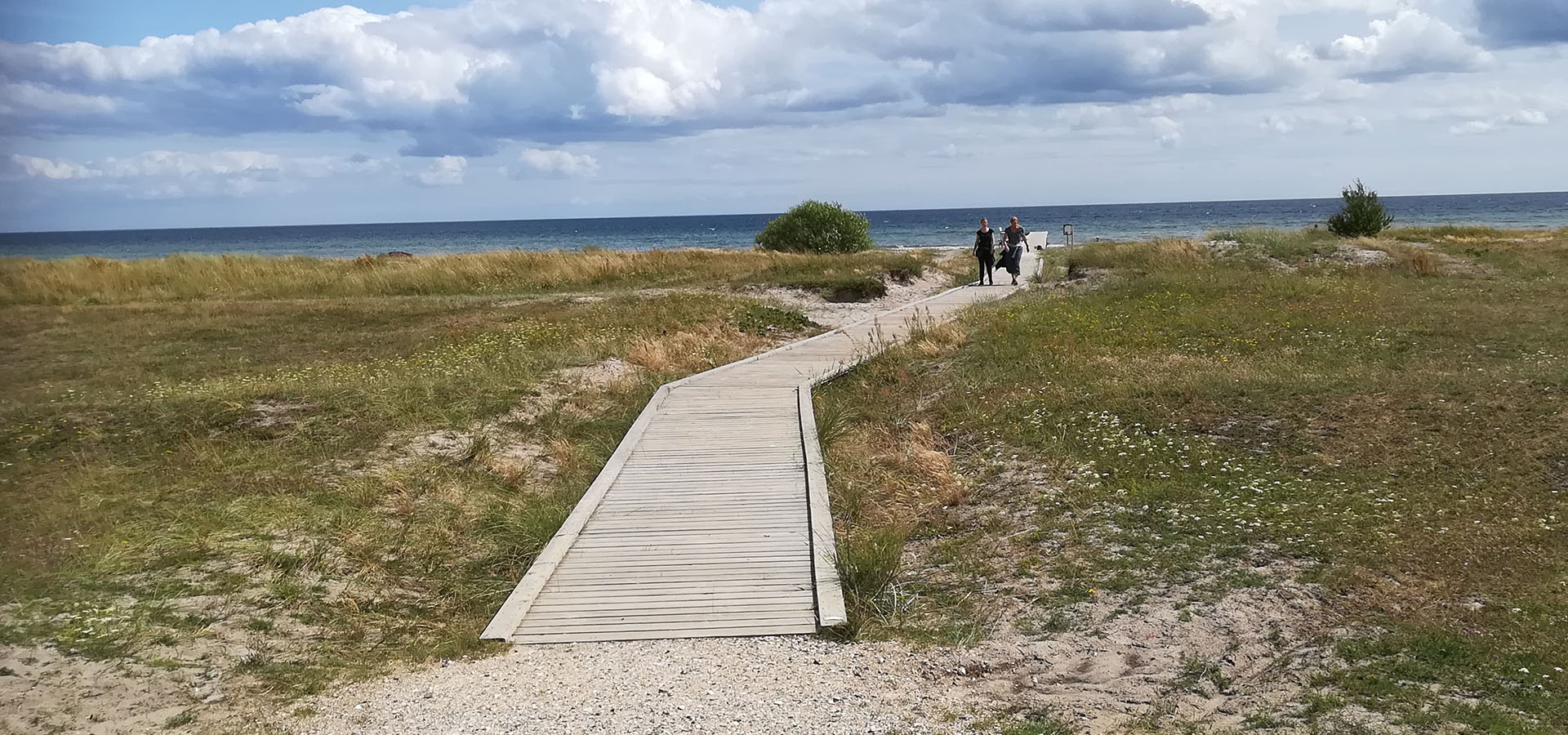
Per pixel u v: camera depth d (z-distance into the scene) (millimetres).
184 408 12320
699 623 7098
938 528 9359
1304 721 5398
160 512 8992
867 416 13258
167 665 6223
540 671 6277
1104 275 24516
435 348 17062
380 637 7098
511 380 14398
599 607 7402
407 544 8852
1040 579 7855
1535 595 6883
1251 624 6801
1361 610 6879
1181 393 12297
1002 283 27156
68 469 10242
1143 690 5957
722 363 17188
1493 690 5707
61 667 6070
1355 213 34469
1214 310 18266
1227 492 9320
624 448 11422
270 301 23500
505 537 9258
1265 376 12773
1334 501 8891
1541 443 9633
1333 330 16062
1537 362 12844
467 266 28609
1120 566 7930
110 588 7352
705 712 5539
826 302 23953
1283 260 25719
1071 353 15109
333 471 10531
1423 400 11141
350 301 23281
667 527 9047
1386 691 5723
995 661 6477
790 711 5566
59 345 17516
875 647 6742
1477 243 30594
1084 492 9609
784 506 9547
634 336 18109
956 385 13914
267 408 12453
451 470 11016
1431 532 8023
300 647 6770
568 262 29359
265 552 8234
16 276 25109
